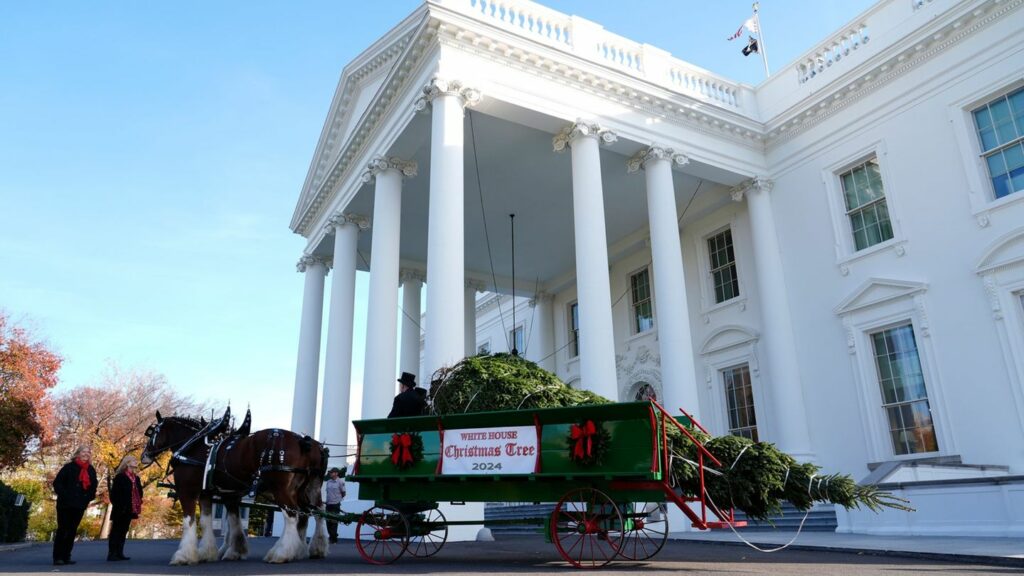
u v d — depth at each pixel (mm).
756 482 7488
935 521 10727
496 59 15586
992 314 13828
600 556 9008
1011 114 14328
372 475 8625
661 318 16438
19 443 21641
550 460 7496
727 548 10258
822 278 17516
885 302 15914
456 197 14242
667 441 7539
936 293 14898
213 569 7766
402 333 24672
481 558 8922
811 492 7488
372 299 16172
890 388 15750
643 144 17391
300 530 9617
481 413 7926
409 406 8984
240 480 8820
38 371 22531
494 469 7773
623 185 20609
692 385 15789
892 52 16219
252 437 8875
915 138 15859
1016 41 14188
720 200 20469
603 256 15391
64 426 34688
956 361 14336
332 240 22484
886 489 11430
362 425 8836
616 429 7223
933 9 15727
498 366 8695
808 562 7828
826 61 18375
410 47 15508
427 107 15297
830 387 16891
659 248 16812
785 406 17266
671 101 17703
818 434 16984
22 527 19922
